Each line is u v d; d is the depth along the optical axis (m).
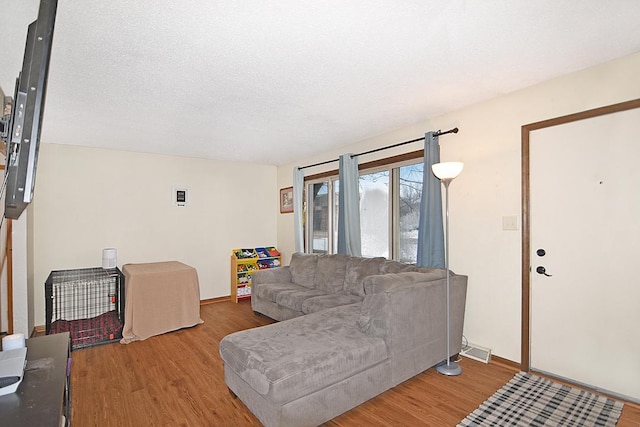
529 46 1.91
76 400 2.20
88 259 4.06
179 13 1.54
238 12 1.54
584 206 2.27
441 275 2.66
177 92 2.46
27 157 0.89
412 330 2.34
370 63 2.08
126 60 1.98
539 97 2.46
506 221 2.65
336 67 2.12
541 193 2.47
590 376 2.24
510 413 1.98
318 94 2.55
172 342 3.29
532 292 2.52
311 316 2.61
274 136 3.75
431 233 3.01
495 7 1.54
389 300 2.19
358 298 3.32
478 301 2.84
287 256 5.43
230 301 5.01
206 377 2.53
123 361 2.83
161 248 4.57
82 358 2.89
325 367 1.84
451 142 3.02
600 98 2.17
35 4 1.45
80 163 4.04
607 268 2.17
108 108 2.77
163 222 4.60
